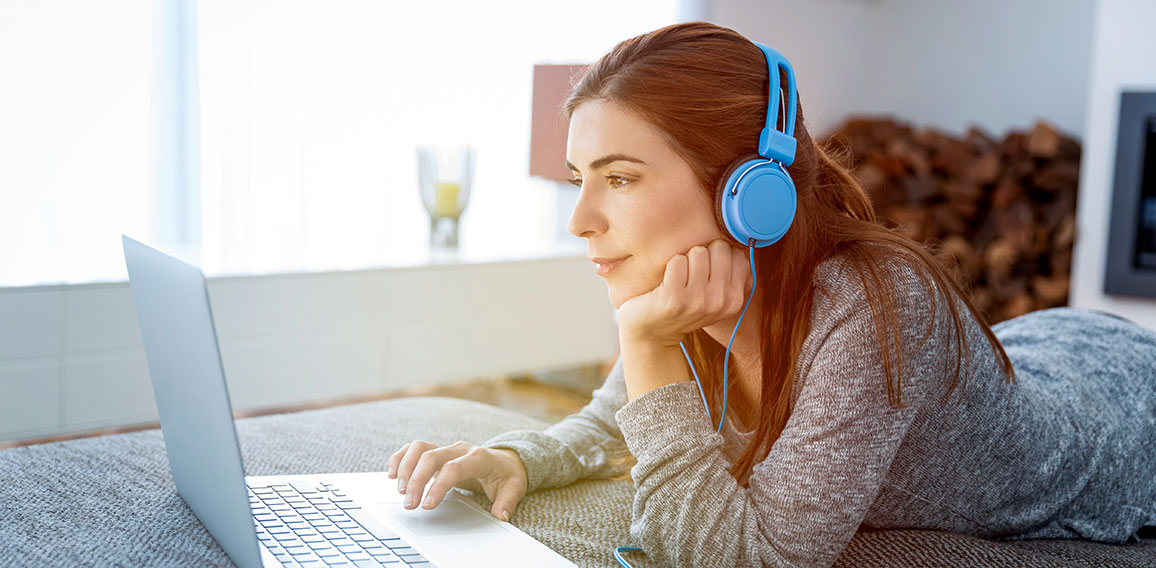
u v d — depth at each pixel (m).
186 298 0.70
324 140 3.36
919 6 4.73
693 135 0.87
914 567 0.88
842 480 0.85
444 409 1.39
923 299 0.91
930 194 4.07
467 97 3.65
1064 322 1.42
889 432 0.88
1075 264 3.73
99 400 2.59
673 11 4.09
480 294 3.26
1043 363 1.25
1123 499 1.15
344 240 3.42
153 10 3.00
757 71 0.91
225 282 2.76
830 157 1.10
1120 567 0.98
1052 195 3.91
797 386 0.92
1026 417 1.05
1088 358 1.28
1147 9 3.47
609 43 3.97
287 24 3.24
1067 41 4.20
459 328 3.22
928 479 1.02
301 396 2.93
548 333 3.45
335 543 0.80
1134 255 3.55
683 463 0.88
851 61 4.76
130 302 2.62
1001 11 4.42
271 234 3.27
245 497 0.69
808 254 0.95
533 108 2.34
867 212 1.08
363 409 1.38
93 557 0.77
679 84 0.86
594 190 0.90
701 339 1.08
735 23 4.23
